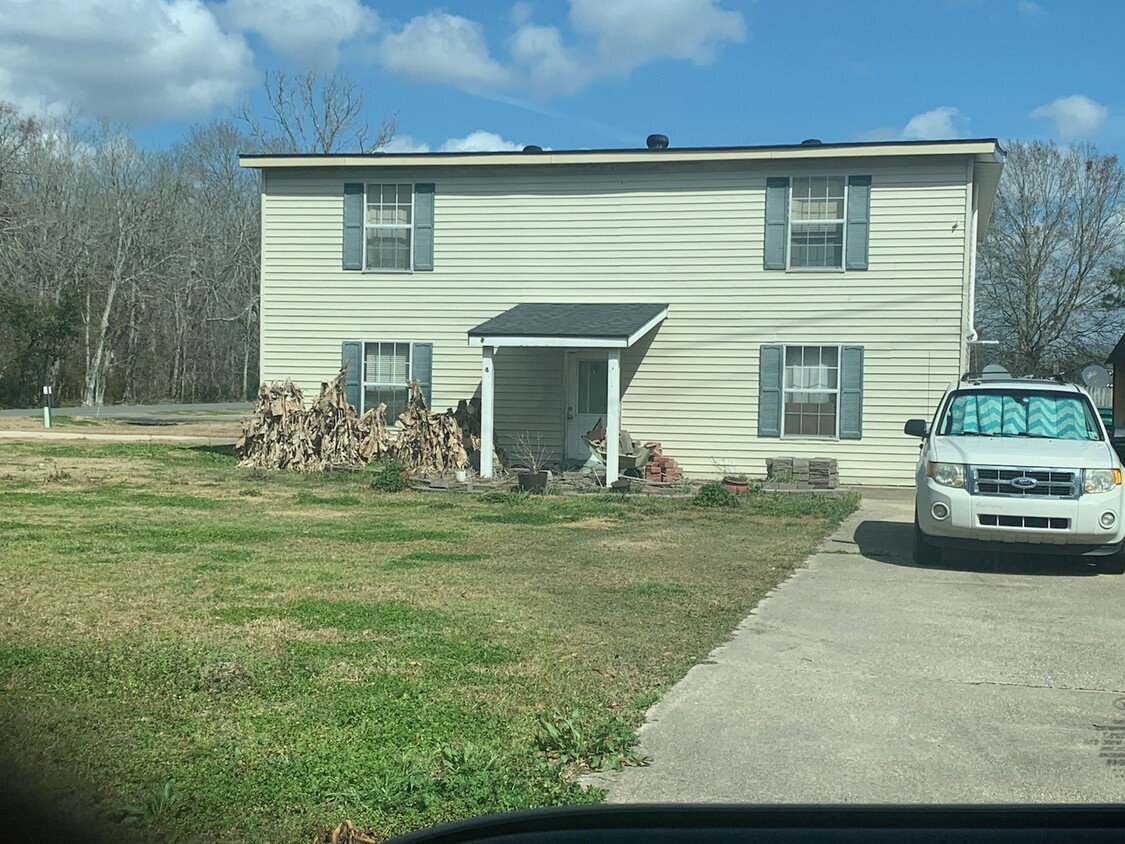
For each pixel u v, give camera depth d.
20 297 45.41
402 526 12.73
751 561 10.46
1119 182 46.34
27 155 47.00
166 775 4.54
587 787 4.54
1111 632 7.66
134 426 32.75
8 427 30.31
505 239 20.47
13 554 9.93
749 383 19.44
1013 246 47.56
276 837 4.02
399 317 20.91
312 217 21.17
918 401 18.69
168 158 55.72
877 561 10.76
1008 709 5.77
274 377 21.36
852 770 4.81
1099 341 46.78
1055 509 9.94
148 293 53.28
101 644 6.61
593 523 13.26
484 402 18.20
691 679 6.28
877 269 18.84
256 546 10.89
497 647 6.84
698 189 19.62
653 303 19.84
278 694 5.70
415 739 5.06
